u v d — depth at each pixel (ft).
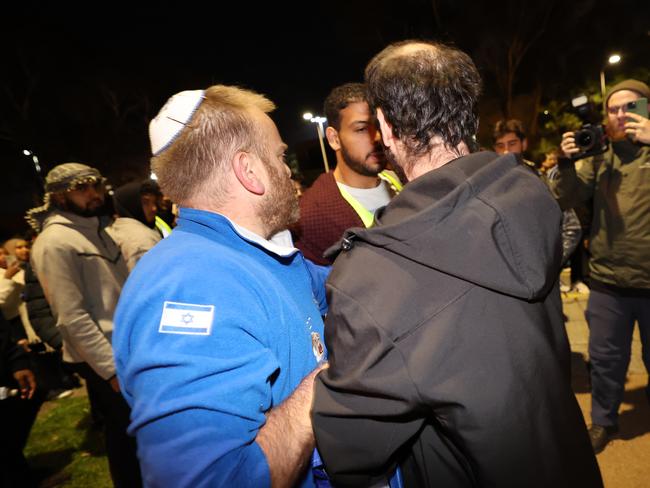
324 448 2.58
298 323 3.15
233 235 3.15
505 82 50.39
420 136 2.98
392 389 2.34
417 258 2.52
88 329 6.96
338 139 6.30
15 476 8.52
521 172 2.77
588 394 10.18
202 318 2.62
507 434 2.34
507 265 2.44
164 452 2.42
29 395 8.16
